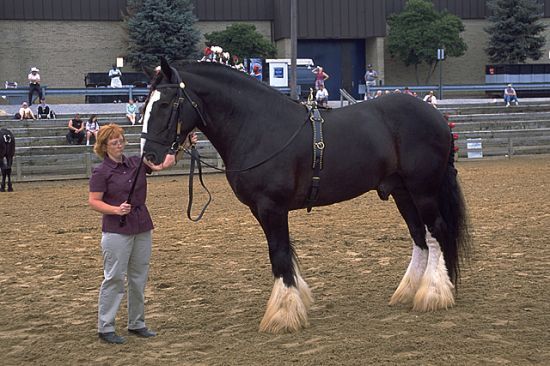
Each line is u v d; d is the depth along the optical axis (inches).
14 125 1114.7
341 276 340.2
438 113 286.0
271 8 1732.3
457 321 259.9
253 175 258.7
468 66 1878.7
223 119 263.1
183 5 1555.1
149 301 304.7
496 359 216.1
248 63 1384.1
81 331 263.4
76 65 1663.4
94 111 1309.1
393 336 242.7
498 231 446.3
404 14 1716.3
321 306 288.0
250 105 263.4
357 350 228.2
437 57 1576.0
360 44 1807.3
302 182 264.7
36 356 235.6
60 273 365.4
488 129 1237.1
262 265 368.5
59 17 1636.3
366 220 509.4
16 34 1624.0
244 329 259.3
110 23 1672.0
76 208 626.5
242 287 323.9
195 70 262.7
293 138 261.3
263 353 229.9
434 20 1721.2
